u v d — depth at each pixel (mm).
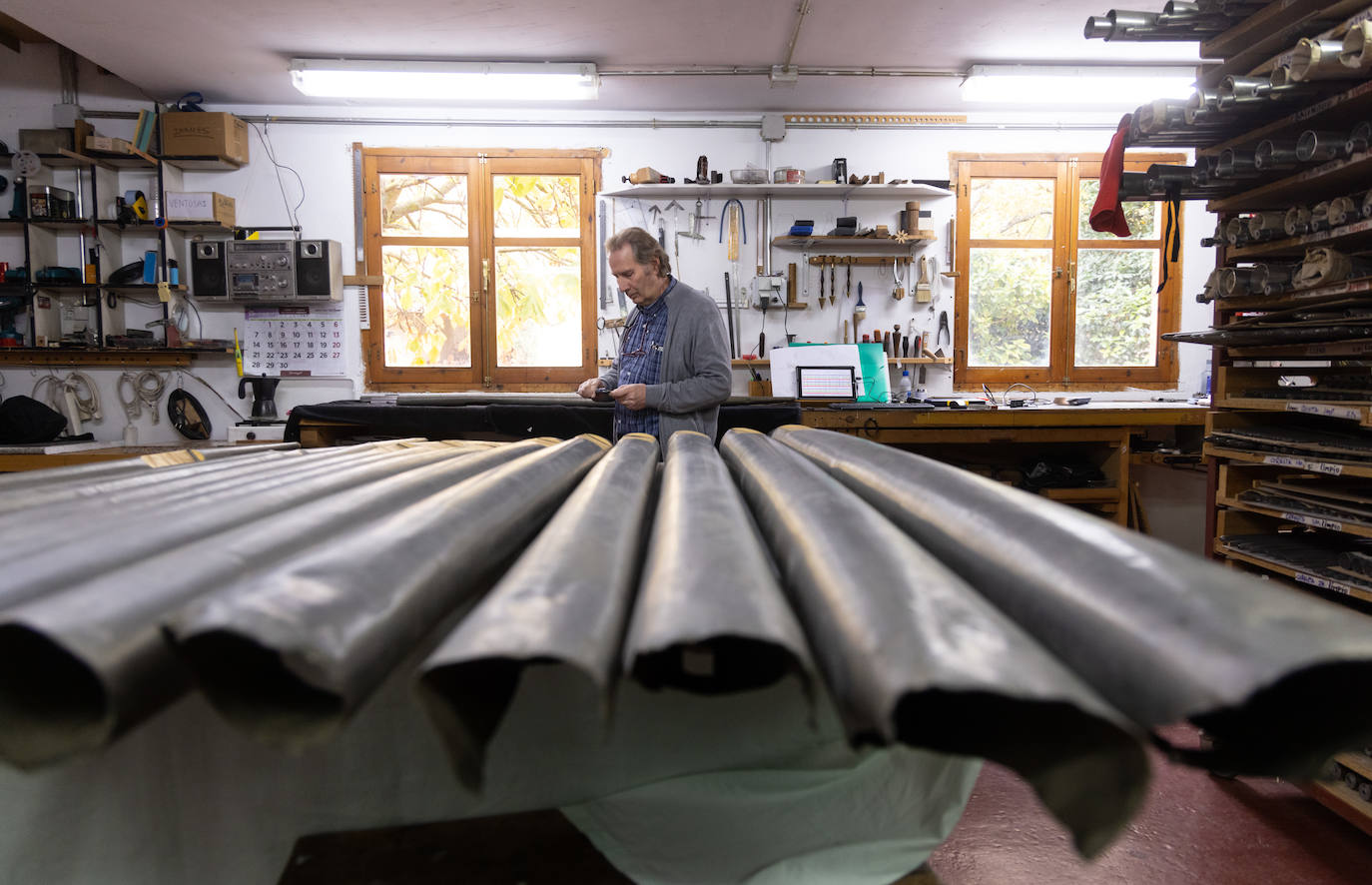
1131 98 4332
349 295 4535
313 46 3752
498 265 4602
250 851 545
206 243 4289
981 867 1389
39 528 437
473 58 3918
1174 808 1610
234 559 361
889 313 4672
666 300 2193
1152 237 4652
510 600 321
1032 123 4578
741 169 4488
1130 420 3307
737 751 545
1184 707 237
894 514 548
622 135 4562
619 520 504
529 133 4531
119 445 4117
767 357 4562
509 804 550
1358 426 1733
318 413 3059
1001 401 4418
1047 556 353
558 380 4648
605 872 510
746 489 782
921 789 585
